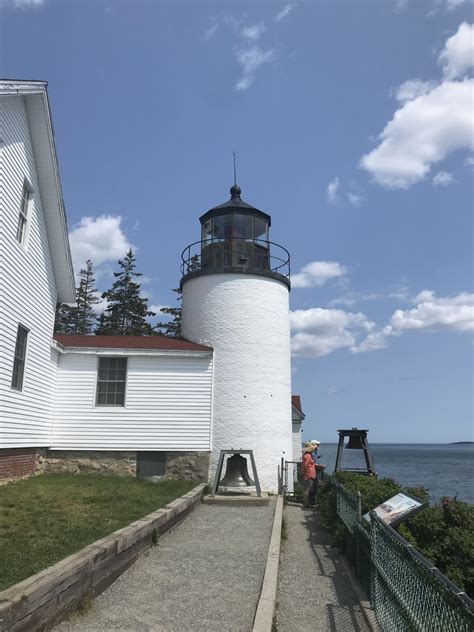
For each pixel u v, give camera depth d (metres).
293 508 14.38
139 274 45.41
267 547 8.95
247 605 6.06
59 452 16.25
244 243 18.97
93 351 16.77
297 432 26.86
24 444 13.73
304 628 5.77
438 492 31.61
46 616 4.84
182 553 8.33
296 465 19.70
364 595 6.67
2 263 11.68
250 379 17.30
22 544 6.58
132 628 5.25
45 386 15.55
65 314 47.81
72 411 16.47
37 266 14.36
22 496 10.42
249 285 18.11
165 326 42.38
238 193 20.00
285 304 19.00
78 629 5.14
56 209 14.77
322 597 6.82
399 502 6.96
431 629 3.87
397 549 4.89
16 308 12.70
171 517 9.97
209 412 16.97
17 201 12.65
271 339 18.00
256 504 13.99
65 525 7.81
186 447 16.64
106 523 8.14
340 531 8.95
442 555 6.57
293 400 28.73
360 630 5.73
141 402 16.75
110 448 16.39
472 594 6.20
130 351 16.88
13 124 12.30
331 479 11.57
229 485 15.27
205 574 7.22
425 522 6.96
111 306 44.44
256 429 16.95
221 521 11.40
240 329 17.67
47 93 12.98
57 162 14.19
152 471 16.44
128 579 6.86
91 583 5.91
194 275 18.70
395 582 4.95
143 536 8.05
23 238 13.37
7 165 11.95
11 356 12.40
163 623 5.44
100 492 11.79
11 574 5.31
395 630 4.91
